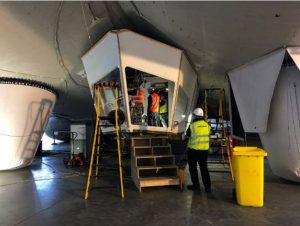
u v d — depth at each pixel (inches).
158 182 204.1
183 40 230.5
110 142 277.0
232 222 135.9
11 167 302.2
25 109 287.4
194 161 205.6
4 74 272.2
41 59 263.6
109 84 208.2
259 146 422.0
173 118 258.1
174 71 243.4
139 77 279.7
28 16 209.6
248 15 167.5
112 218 143.5
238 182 165.5
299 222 135.5
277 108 215.9
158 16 210.1
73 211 155.7
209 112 411.2
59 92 339.0
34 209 160.1
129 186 217.3
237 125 270.1
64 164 348.8
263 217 143.0
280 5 152.6
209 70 273.7
